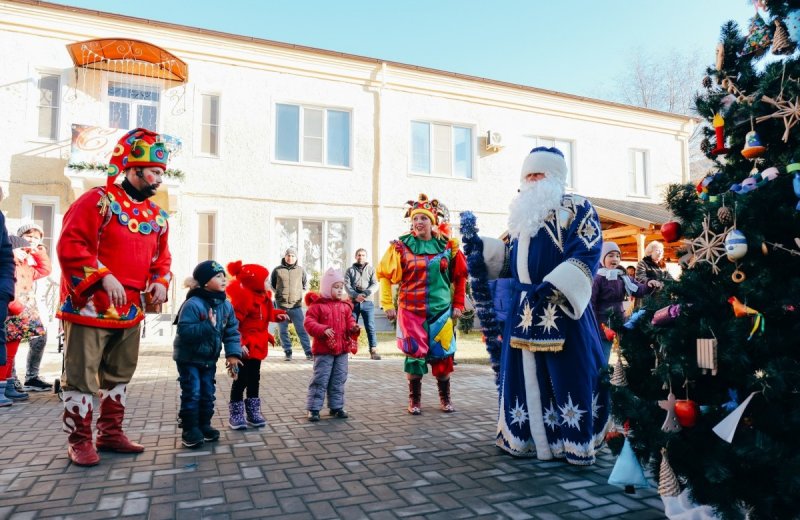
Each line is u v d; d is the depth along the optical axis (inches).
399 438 157.2
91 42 412.5
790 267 86.8
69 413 131.3
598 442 133.1
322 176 528.1
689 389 96.5
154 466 130.9
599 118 663.8
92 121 449.4
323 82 533.6
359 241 539.2
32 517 100.0
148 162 139.3
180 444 150.6
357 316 353.1
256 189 502.0
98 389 137.3
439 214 203.2
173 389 236.7
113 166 138.6
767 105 89.6
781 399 85.0
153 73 464.1
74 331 131.2
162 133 470.6
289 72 520.4
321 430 167.2
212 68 493.4
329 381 185.6
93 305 131.4
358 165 542.9
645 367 104.8
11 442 151.7
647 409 95.8
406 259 191.3
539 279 133.1
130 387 241.3
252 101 505.0
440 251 195.3
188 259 472.4
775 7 90.6
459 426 172.1
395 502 108.1
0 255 135.1
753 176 87.9
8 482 118.7
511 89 613.3
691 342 92.0
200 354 149.9
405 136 565.0
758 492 84.1
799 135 86.8
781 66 88.4
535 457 137.4
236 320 165.3
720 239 88.6
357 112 546.0
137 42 416.2
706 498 88.4
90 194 132.1
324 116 536.4
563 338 127.7
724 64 99.5
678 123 707.4
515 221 138.9
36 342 235.0
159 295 146.8
